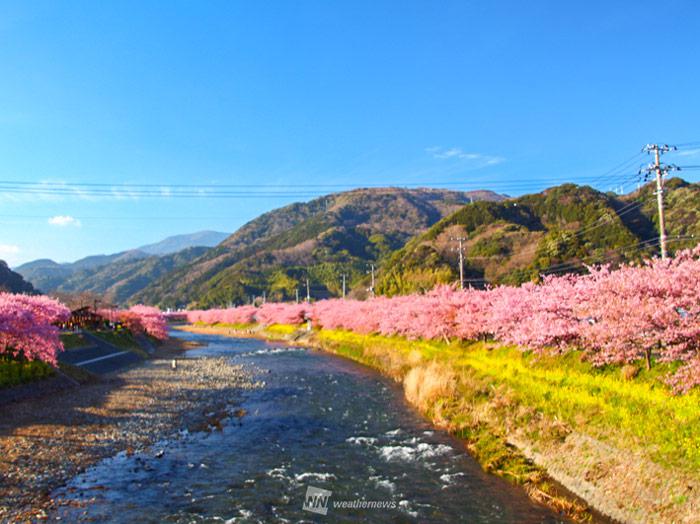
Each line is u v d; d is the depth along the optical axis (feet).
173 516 43.78
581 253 259.19
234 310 466.29
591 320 71.87
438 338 140.15
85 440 64.85
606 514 42.27
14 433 65.41
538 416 61.46
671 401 52.13
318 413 85.30
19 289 445.37
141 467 56.44
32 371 97.86
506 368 88.48
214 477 53.72
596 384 65.46
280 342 271.08
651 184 322.34
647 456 43.60
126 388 106.63
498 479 52.85
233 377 129.39
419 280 315.37
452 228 413.80
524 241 336.70
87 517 42.91
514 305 96.17
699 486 37.27
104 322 214.90
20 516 42.37
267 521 42.98
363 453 62.23
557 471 50.85
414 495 48.62
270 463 58.59
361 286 470.80
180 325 556.10
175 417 81.05
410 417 81.66
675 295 55.98
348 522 42.88
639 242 241.35
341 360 169.27
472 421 70.54
